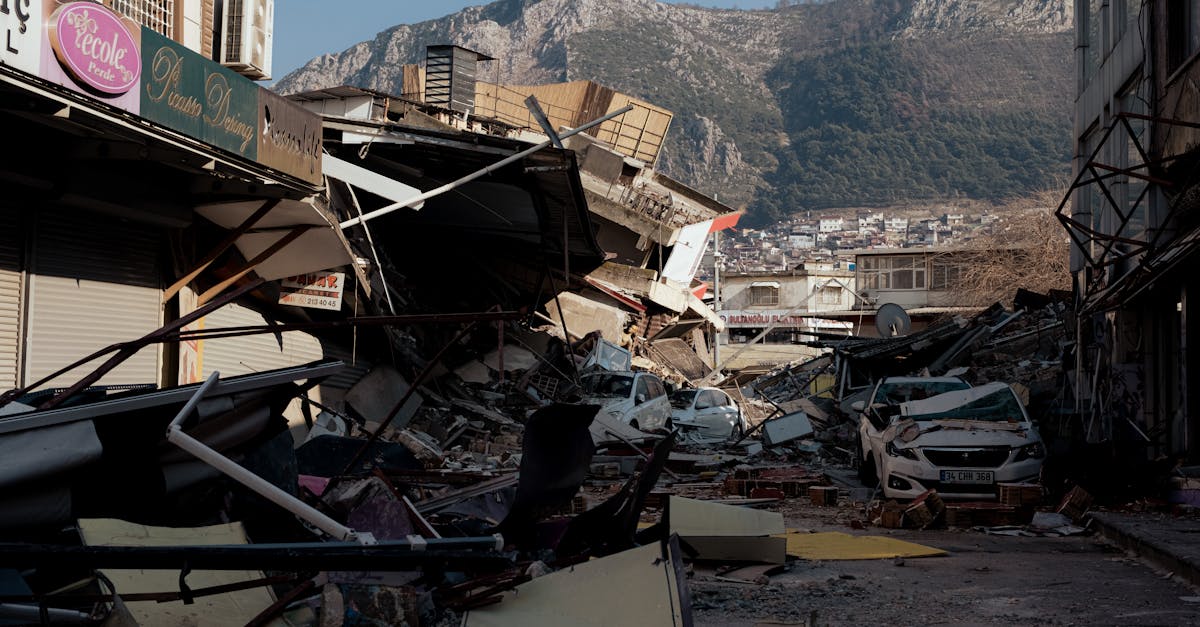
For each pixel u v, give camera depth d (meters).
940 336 30.61
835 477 19.19
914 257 76.00
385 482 6.66
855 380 31.33
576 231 23.36
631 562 4.91
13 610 4.25
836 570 8.96
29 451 4.63
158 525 5.77
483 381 23.98
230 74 12.16
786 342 84.56
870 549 10.14
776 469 18.78
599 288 34.66
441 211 24.23
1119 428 17.78
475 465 16.88
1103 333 20.69
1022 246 57.62
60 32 9.45
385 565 4.44
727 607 7.29
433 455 15.93
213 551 4.24
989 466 13.02
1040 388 26.28
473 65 41.00
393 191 16.70
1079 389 21.17
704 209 47.44
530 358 25.53
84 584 4.85
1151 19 16.55
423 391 21.75
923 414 14.39
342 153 18.81
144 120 10.73
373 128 17.86
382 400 19.88
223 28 14.62
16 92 9.43
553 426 6.57
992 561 9.56
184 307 14.59
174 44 11.09
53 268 12.12
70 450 4.78
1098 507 13.05
